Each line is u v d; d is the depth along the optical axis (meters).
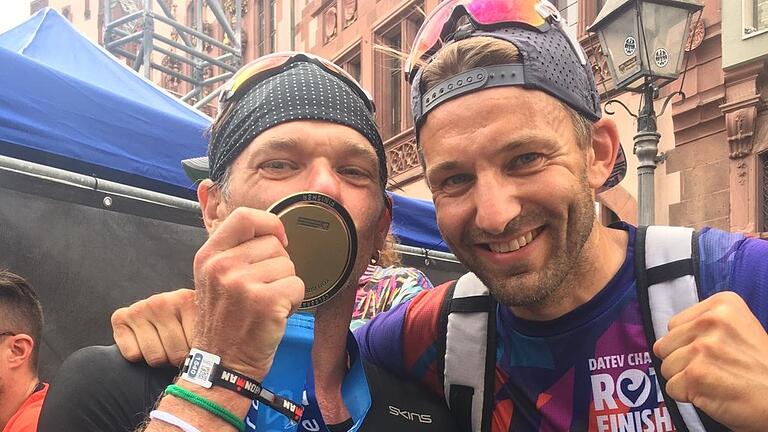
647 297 1.00
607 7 3.19
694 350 0.77
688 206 5.53
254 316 0.71
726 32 5.27
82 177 2.19
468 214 0.97
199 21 7.88
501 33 0.99
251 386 0.72
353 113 0.97
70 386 0.85
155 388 0.85
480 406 1.09
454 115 0.95
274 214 0.80
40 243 2.07
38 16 3.14
